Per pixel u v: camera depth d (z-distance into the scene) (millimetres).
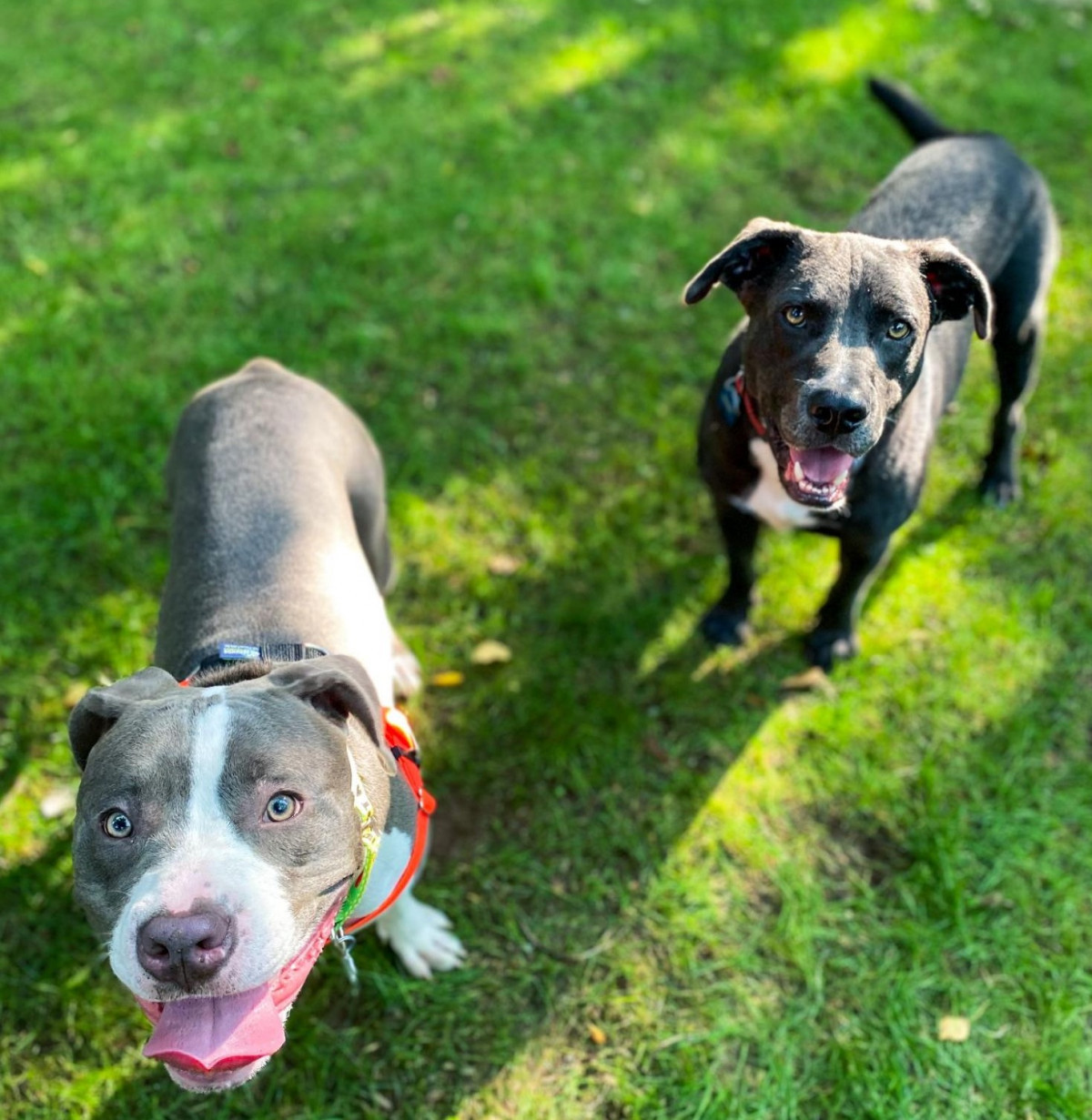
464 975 924
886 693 1104
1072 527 1225
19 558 1190
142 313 1432
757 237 862
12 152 1645
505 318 1423
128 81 1779
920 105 1250
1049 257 1115
